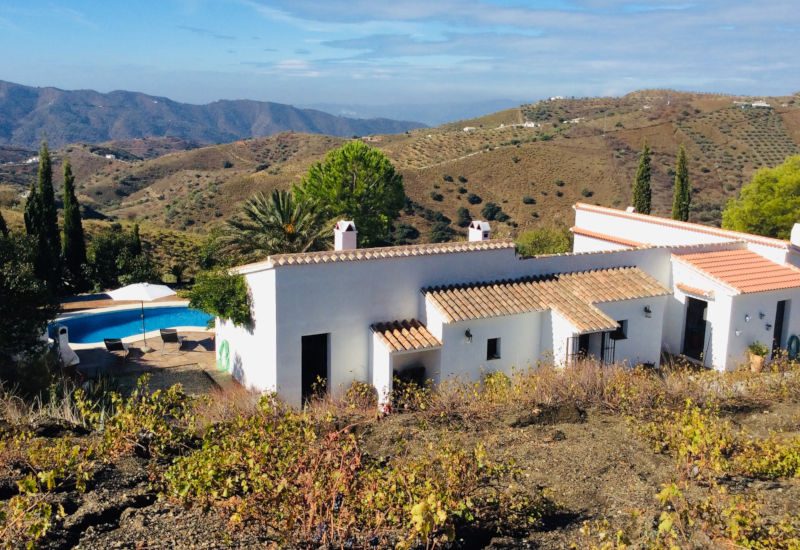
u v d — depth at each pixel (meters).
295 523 6.18
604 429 10.64
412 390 12.73
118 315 27.95
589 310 17.03
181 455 8.45
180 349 21.92
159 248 45.50
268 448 7.19
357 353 16.09
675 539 6.42
